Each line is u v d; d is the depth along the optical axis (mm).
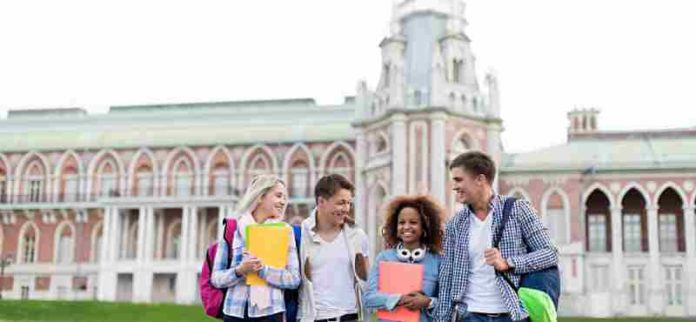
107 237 57562
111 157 61719
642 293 47312
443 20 47031
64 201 61219
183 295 55750
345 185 7922
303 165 58844
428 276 7801
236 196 57906
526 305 6934
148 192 60719
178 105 64375
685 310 46312
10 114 67500
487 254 7000
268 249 7516
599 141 52812
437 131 43031
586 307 46969
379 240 45281
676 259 47156
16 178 62750
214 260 7867
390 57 46000
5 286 61000
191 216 57031
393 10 47344
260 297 7492
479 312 7203
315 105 61531
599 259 48062
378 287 7730
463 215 7508
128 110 65062
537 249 7191
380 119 45438
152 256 57000
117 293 57500
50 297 59750
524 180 49375
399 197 8164
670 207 49625
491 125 45562
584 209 48750
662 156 49844
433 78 43781
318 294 7879
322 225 8070
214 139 60312
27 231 61906
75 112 66500
